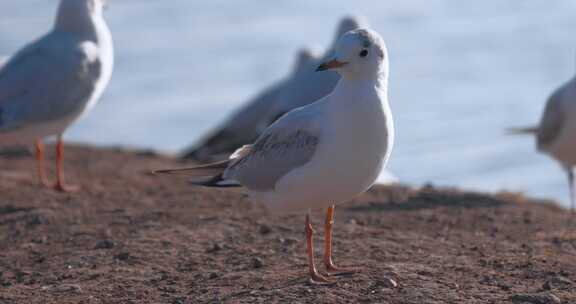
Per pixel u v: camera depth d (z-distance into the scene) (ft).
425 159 104.53
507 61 163.73
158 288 34.71
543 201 53.06
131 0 214.69
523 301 31.78
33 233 43.27
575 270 35.76
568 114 54.39
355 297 32.27
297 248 39.27
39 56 51.11
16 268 38.29
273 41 180.75
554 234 42.45
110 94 137.80
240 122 71.67
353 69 32.35
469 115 126.41
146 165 61.41
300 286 33.47
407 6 226.58
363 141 32.55
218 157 70.38
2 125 50.70
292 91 55.72
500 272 35.45
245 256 38.34
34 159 61.87
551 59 163.84
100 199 49.90
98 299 33.76
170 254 38.91
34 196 50.16
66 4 51.85
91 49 51.72
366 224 44.11
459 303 31.53
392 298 32.07
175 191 52.19
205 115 126.93
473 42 184.65
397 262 36.76
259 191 35.27
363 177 33.14
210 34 184.44
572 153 55.72
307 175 33.22
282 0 224.94
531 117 124.06
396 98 139.23
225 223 43.62
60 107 50.98
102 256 39.09
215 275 35.78
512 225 44.47
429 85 147.95
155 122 124.16
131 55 164.25
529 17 208.54
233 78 150.00
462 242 40.52
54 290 34.96
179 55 165.89
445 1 230.89
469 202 49.80
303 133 33.42
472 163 101.91
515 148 106.73
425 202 49.62
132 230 42.93
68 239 42.04
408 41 189.98
